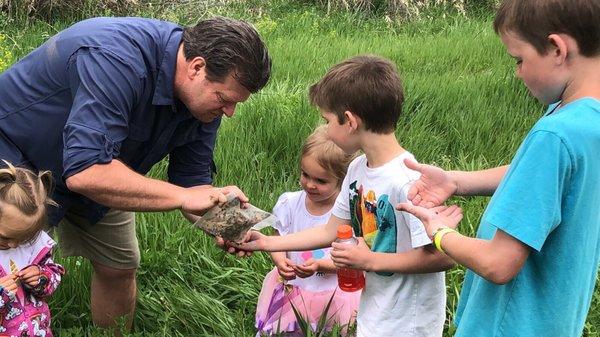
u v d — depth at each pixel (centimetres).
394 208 269
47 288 294
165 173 506
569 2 192
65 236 348
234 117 576
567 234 207
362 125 269
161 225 432
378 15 1197
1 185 275
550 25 195
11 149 294
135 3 1105
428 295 279
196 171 338
